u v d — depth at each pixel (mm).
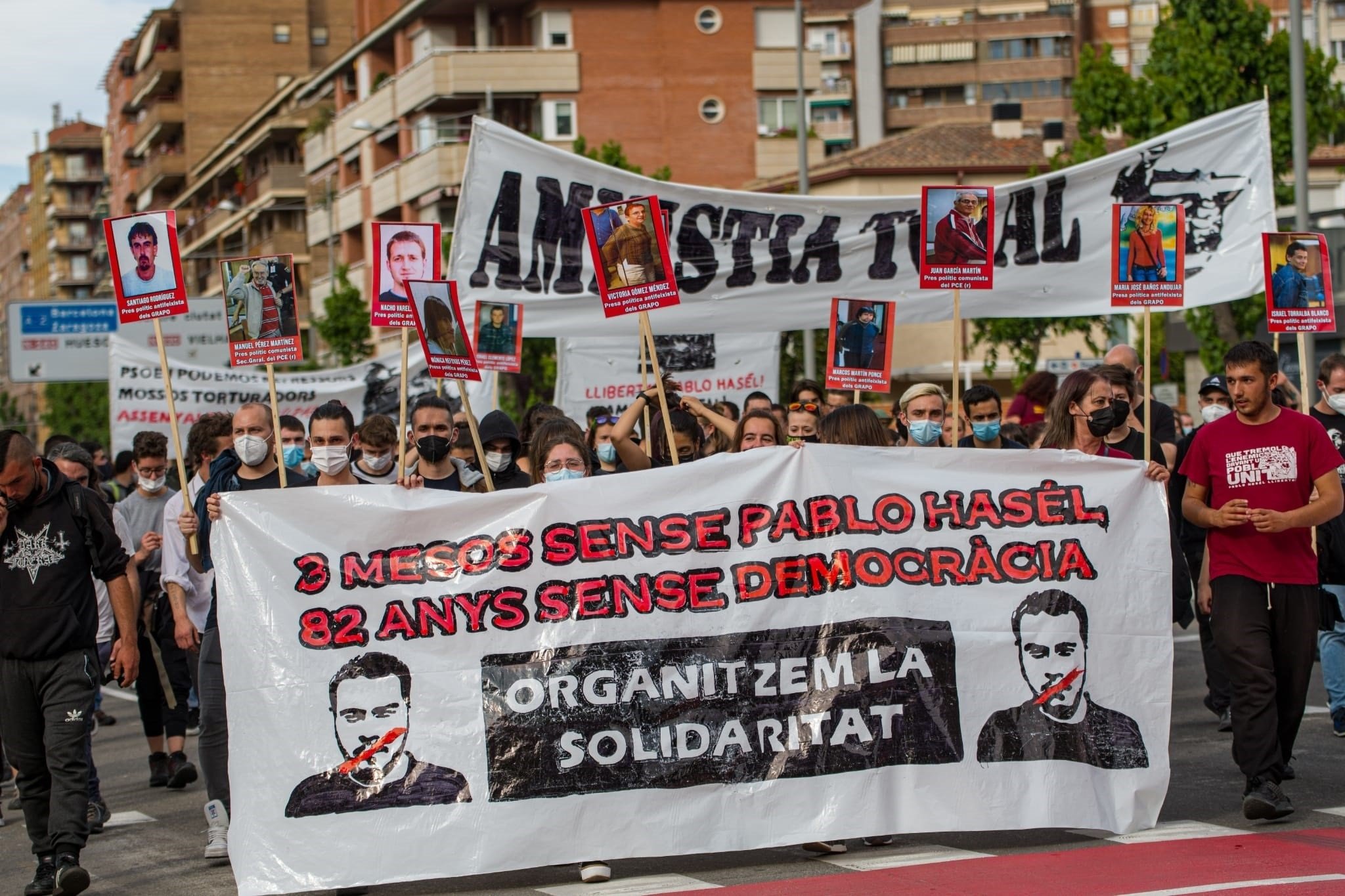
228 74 83312
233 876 7238
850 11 86875
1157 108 28750
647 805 6773
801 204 11742
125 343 17844
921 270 7859
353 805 6629
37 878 7094
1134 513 7426
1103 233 11656
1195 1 28750
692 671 6891
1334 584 8570
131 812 9484
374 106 53094
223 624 6711
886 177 49531
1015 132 53656
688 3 49469
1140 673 7324
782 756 6906
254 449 8109
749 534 7027
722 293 11781
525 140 11422
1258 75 28422
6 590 7172
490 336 9305
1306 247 9188
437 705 6730
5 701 7191
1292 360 14711
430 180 48281
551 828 6691
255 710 6672
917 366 49812
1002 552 7246
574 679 6809
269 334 7375
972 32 88125
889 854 6977
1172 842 7008
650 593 6914
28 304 36031
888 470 7203
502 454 8766
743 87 50125
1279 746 7602
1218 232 11555
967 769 7055
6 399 128750
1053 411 8039
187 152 83062
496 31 50688
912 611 7109
